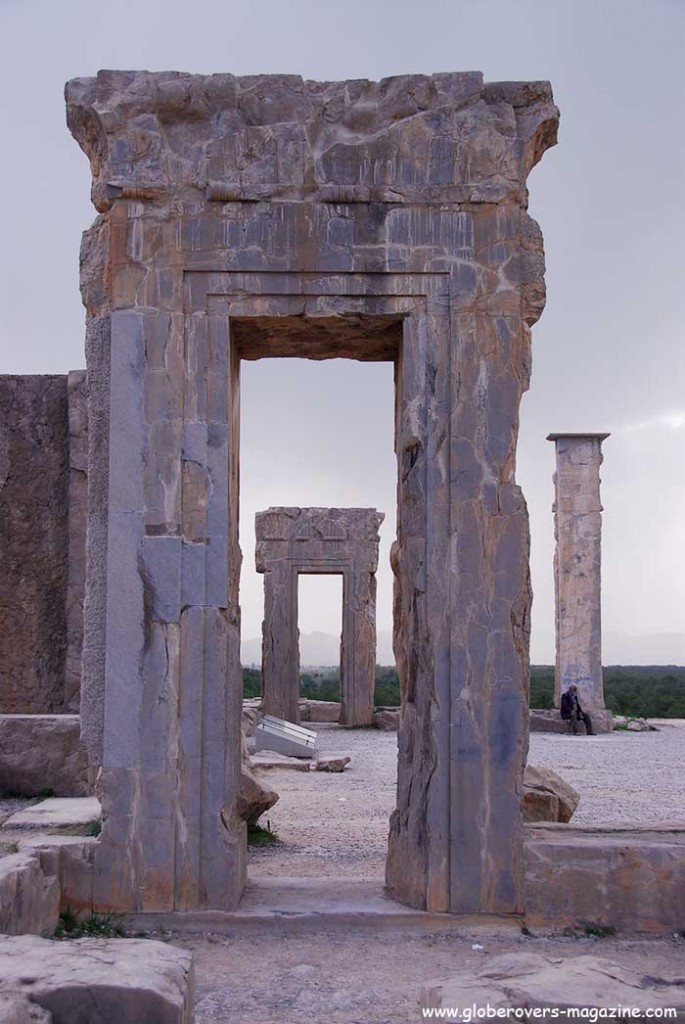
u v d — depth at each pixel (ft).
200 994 18.99
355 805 39.99
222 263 24.29
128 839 23.36
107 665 23.71
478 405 24.32
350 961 21.09
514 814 23.63
